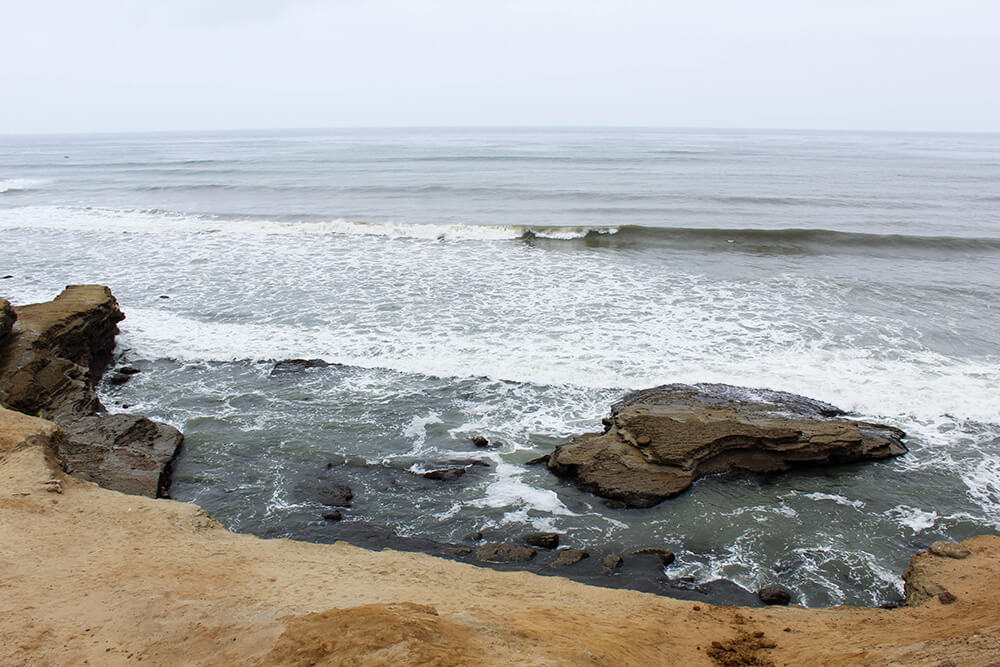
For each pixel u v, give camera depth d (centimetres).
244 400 1276
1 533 723
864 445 1080
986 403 1234
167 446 1074
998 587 696
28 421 980
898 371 1363
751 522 923
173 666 512
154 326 1622
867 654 572
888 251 2400
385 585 695
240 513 930
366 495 986
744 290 1912
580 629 617
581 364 1399
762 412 1132
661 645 618
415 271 2105
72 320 1345
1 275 2044
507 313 1706
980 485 1007
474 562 829
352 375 1374
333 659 484
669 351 1463
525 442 1133
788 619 693
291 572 716
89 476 945
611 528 911
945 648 534
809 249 2419
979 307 1764
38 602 607
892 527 913
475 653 510
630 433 1059
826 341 1523
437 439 1143
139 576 674
